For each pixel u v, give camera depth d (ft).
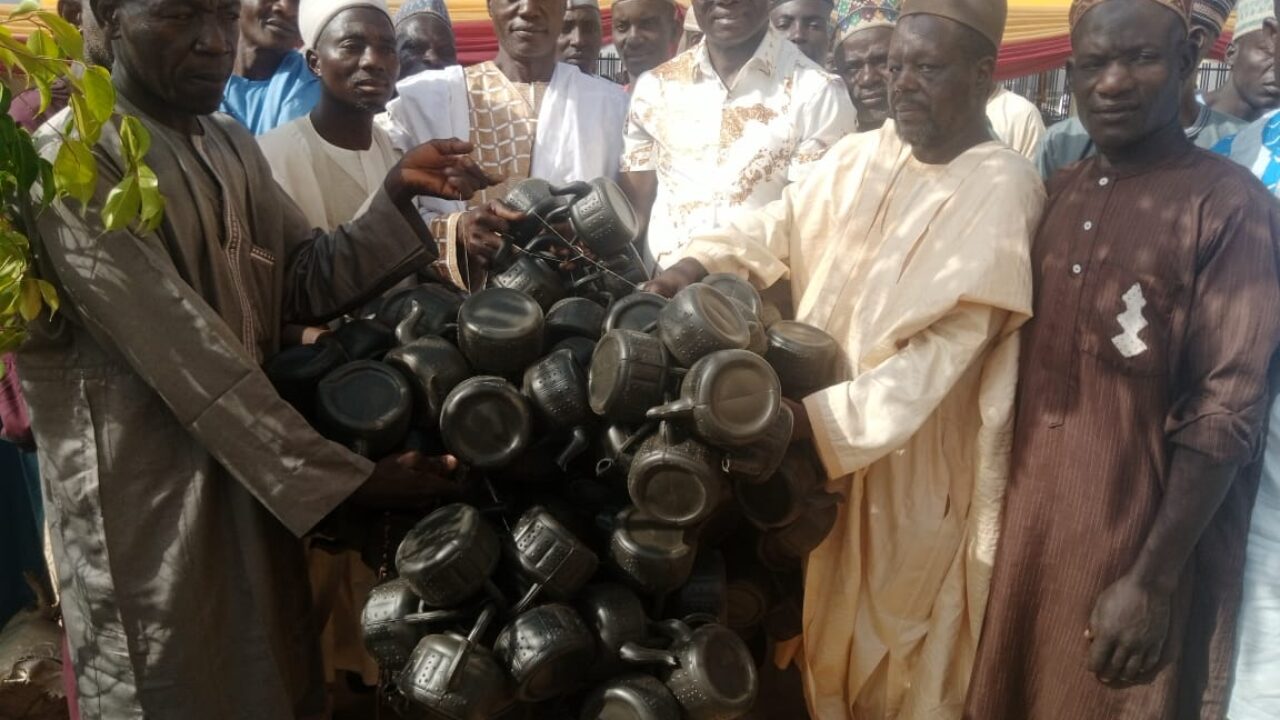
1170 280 8.92
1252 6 14.48
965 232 9.68
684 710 8.43
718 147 13.16
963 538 10.11
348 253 10.23
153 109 8.82
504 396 8.79
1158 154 9.21
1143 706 9.11
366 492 8.89
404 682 8.25
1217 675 9.36
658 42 17.65
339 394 9.05
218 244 8.97
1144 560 8.90
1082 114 9.32
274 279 10.04
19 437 10.45
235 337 8.54
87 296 8.05
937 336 9.64
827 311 10.52
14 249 7.75
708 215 13.03
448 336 9.91
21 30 18.76
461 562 8.23
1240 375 8.56
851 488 10.30
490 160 13.47
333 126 12.80
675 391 8.67
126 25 8.34
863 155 10.81
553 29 13.56
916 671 10.25
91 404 8.37
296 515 8.54
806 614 10.58
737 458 8.58
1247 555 9.32
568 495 9.39
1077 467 9.20
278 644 8.89
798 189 11.20
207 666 8.55
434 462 8.94
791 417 9.00
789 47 13.57
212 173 9.12
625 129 13.98
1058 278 9.46
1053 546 9.30
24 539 13.58
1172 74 8.91
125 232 8.05
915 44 9.70
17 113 10.35
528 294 10.14
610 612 8.60
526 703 8.75
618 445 8.79
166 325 8.18
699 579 9.36
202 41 8.40
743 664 8.78
